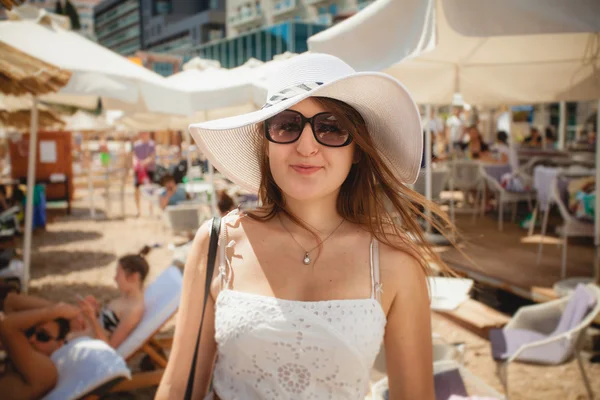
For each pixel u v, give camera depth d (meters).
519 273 5.17
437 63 4.34
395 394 1.26
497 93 4.43
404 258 1.25
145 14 133.50
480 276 5.13
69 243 8.71
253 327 1.14
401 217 1.37
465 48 4.02
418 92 4.32
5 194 9.49
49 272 6.76
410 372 1.25
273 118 1.21
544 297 4.41
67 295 5.73
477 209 9.13
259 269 1.23
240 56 30.92
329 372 1.12
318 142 1.18
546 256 5.95
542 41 3.87
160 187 11.15
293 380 1.13
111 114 9.62
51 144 12.25
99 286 6.11
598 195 4.52
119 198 15.40
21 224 9.76
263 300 1.16
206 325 1.30
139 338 3.29
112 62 5.12
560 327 2.99
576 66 4.19
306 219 1.28
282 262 1.23
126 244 8.58
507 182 8.09
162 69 36.69
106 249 8.20
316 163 1.19
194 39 99.81
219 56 33.38
